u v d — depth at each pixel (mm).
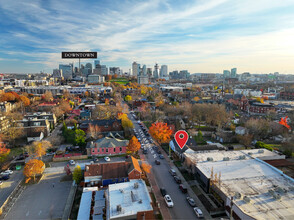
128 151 72000
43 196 50625
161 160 68500
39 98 194500
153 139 89312
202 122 118375
